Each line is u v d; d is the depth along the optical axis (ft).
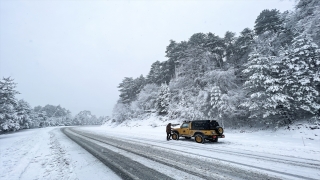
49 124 310.86
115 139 53.36
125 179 17.04
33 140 60.49
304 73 51.26
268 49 68.23
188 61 98.63
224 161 22.97
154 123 103.24
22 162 26.25
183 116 92.58
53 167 22.47
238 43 94.27
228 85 73.36
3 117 99.91
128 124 131.54
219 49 100.01
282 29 79.41
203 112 75.82
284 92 54.13
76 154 30.37
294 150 28.91
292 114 56.54
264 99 56.54
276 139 42.16
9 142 60.75
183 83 102.94
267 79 53.93
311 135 43.34
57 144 45.01
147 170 19.85
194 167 20.62
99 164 22.98
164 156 27.12
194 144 39.11
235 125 73.77
